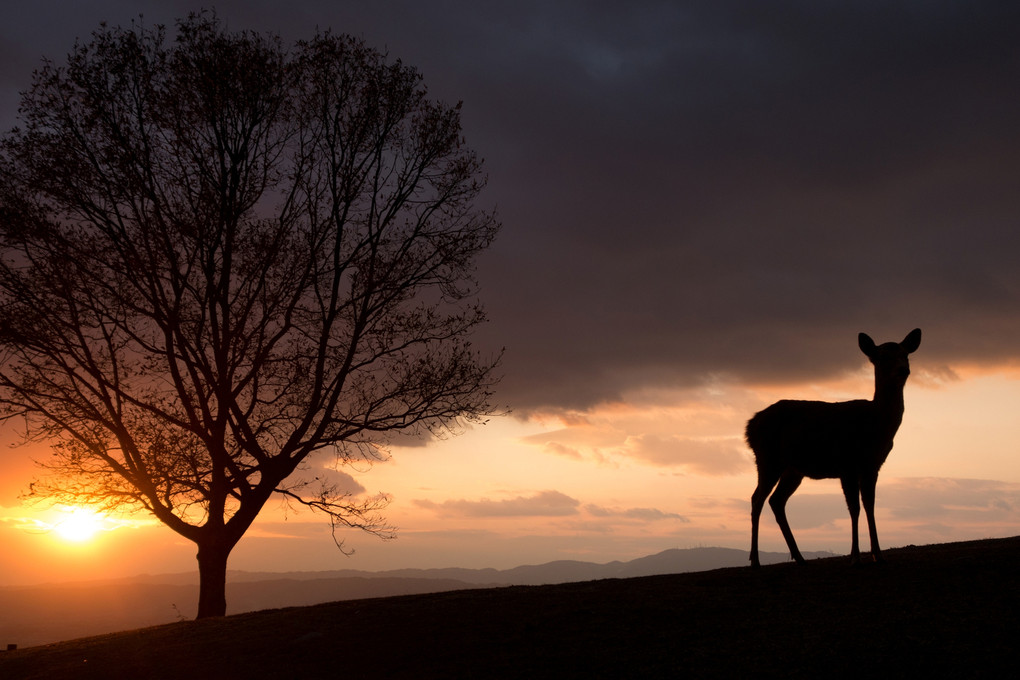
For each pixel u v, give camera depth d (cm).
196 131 2016
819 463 1348
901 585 1172
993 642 916
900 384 1272
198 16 2041
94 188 1948
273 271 2044
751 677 905
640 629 1120
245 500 2033
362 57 2177
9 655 1462
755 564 1441
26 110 1961
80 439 1966
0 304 1894
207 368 1952
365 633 1253
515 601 1370
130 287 1989
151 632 1490
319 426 2058
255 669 1142
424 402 2130
